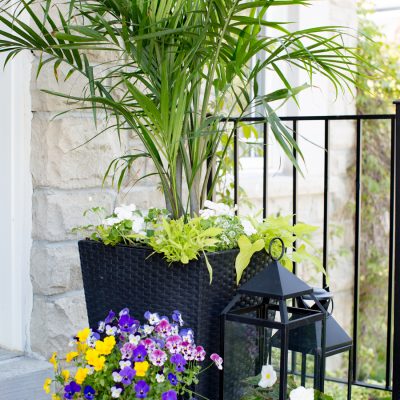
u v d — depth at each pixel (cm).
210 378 225
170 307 218
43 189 254
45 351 255
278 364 208
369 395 488
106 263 230
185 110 232
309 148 470
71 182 259
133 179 285
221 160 245
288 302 312
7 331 261
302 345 213
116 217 233
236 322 213
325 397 213
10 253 258
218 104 241
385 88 532
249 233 230
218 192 366
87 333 208
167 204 245
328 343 223
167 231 215
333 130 495
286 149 221
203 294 215
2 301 261
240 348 213
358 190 288
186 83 227
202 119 236
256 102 240
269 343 210
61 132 254
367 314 534
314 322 214
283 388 205
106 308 233
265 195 308
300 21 453
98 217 269
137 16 222
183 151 236
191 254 211
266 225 239
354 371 292
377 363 529
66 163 256
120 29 232
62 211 256
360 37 518
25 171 256
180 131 225
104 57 273
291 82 462
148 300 222
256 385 210
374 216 532
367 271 533
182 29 208
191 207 243
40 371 246
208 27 223
